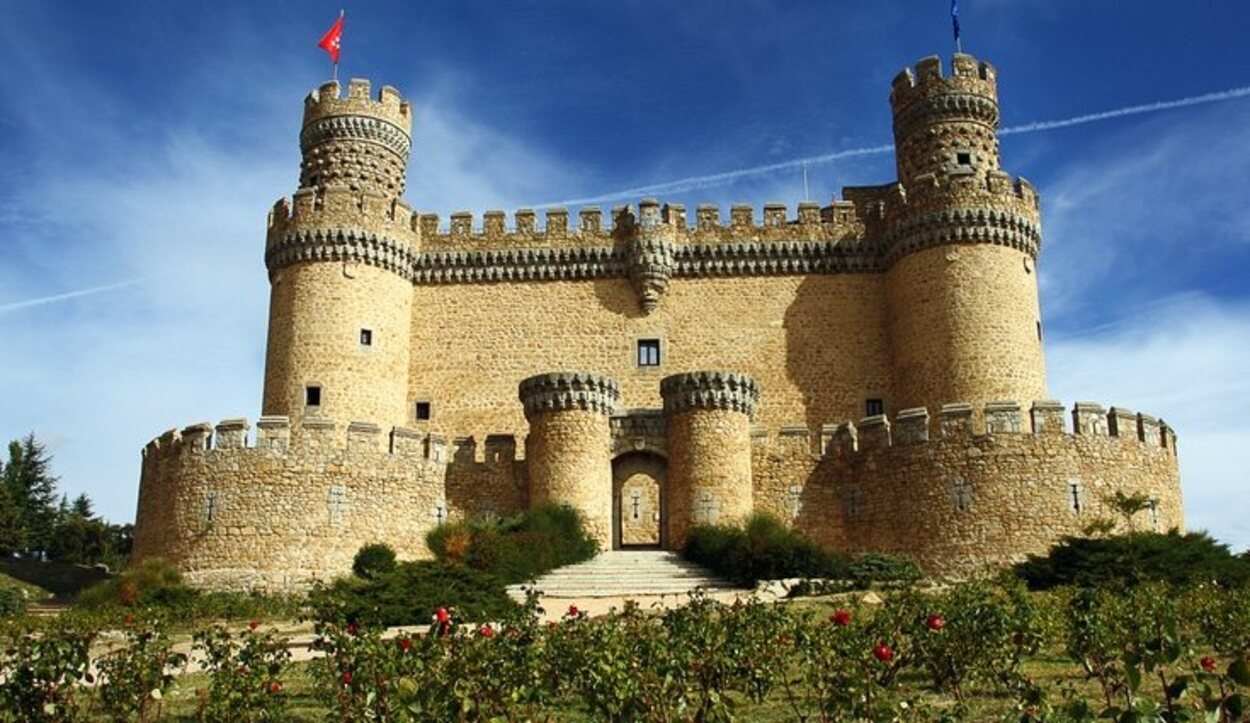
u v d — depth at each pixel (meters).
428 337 47.44
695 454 38.28
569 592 31.39
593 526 38.44
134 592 31.52
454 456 39.47
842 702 11.26
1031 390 42.34
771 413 45.84
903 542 35.38
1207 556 28.64
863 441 37.28
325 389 43.69
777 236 47.59
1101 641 13.23
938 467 35.16
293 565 34.44
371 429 36.47
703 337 46.94
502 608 26.28
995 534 33.94
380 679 11.23
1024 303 43.34
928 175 44.81
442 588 26.64
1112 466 34.72
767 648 13.76
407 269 47.44
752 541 33.06
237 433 35.62
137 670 12.85
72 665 11.99
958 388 42.09
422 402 46.66
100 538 73.44
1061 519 33.81
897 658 14.48
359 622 13.56
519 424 46.28
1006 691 15.31
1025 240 44.00
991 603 15.38
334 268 45.12
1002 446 34.53
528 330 47.34
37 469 74.69
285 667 15.40
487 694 11.06
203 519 35.12
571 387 39.31
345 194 45.69
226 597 32.38
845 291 46.97
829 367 46.16
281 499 35.00
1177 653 10.21
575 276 47.97
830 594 29.69
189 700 16.14
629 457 41.00
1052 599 21.94
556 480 38.66
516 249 48.09
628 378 46.59
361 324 44.94
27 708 11.51
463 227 48.53
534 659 12.27
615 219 48.62
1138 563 27.98
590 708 11.50
